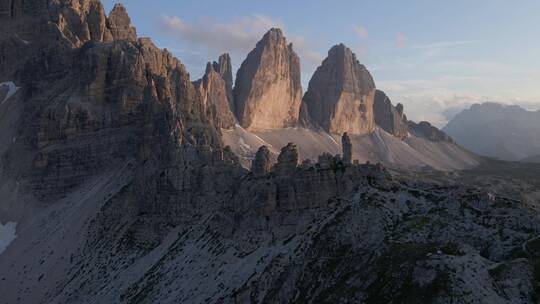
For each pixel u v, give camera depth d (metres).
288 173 139.75
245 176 154.25
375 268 101.75
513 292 88.81
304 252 119.12
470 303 86.00
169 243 157.50
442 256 94.31
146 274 147.88
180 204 165.00
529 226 108.31
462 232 111.38
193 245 147.88
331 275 108.88
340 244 115.62
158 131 189.50
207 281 129.12
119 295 145.50
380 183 132.50
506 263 94.69
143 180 179.25
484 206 117.12
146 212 173.38
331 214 126.56
